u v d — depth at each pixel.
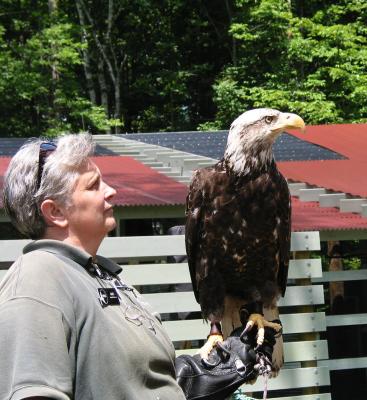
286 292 7.31
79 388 2.70
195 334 6.87
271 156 5.86
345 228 8.65
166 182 10.35
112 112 29.81
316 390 7.27
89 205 2.98
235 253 5.83
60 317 2.67
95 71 29.41
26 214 2.97
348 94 24.17
